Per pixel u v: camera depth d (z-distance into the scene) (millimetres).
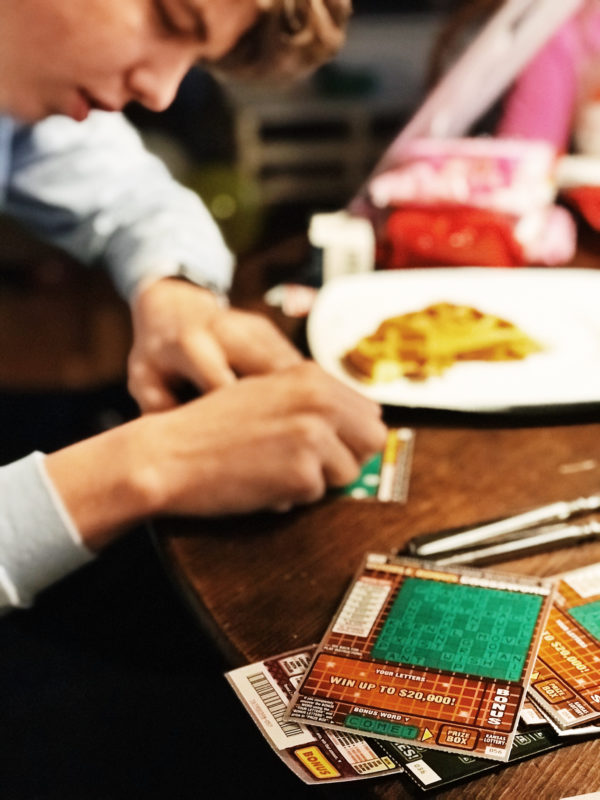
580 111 1689
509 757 706
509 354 1114
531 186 1354
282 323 1198
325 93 3254
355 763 707
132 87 1032
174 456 915
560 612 793
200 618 820
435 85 1639
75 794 947
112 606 1183
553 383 1067
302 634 797
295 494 911
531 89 1941
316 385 958
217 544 889
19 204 1423
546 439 1005
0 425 1935
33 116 1089
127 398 2156
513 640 773
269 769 955
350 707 735
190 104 3305
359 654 771
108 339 2750
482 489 937
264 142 3299
